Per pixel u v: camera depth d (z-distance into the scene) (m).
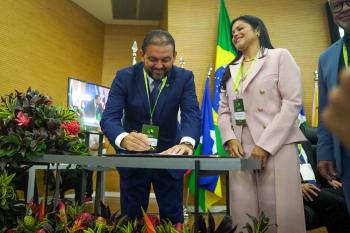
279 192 1.41
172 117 1.59
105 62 6.27
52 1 5.18
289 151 1.46
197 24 4.74
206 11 4.77
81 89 3.79
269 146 1.41
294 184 1.43
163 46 1.41
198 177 1.00
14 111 1.52
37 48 4.89
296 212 1.41
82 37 5.79
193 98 1.59
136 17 6.20
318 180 2.39
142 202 1.56
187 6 4.78
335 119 0.22
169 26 4.73
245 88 1.55
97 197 1.65
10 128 1.48
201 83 4.61
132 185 1.54
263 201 1.46
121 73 1.60
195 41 4.70
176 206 1.56
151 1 5.64
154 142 1.50
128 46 6.37
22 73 4.64
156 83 1.57
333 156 1.55
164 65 1.43
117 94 1.58
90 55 5.95
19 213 1.47
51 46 5.14
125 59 6.32
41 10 4.97
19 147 1.39
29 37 4.76
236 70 1.65
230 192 1.54
